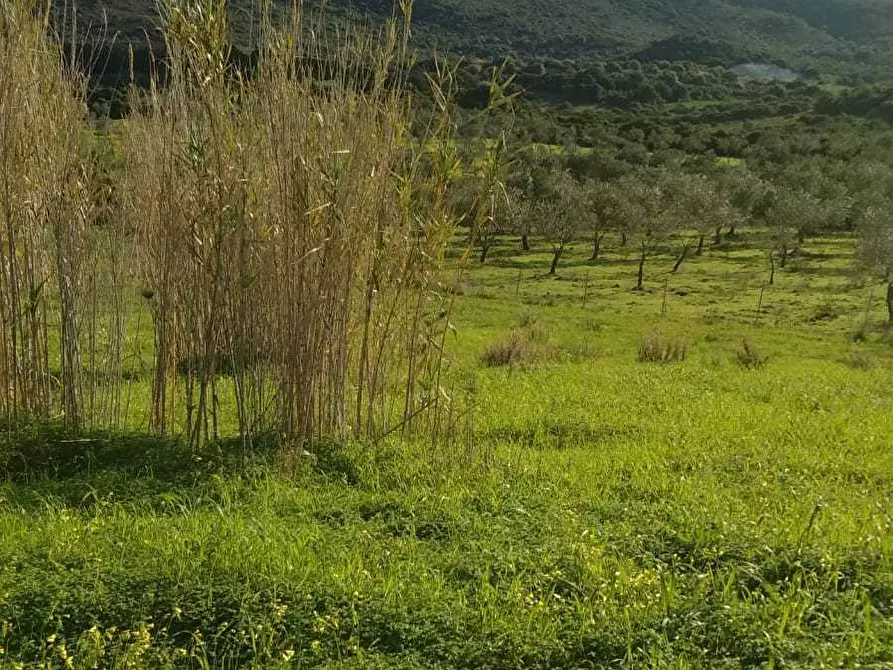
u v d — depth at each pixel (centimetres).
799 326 3000
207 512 627
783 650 440
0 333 796
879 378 1675
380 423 875
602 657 449
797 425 1061
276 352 802
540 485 735
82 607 466
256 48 819
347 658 439
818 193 5850
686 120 10406
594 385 1341
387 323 833
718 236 5616
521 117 7250
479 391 1189
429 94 907
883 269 3838
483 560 551
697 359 1917
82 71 856
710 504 688
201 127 775
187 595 477
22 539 552
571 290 3912
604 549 576
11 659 426
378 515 634
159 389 819
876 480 829
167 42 798
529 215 5175
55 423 803
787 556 559
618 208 5131
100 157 866
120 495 660
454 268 1019
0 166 782
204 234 771
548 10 16825
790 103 10906
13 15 791
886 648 439
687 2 19500
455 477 736
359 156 796
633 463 834
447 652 448
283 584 493
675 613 484
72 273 800
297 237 780
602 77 11250
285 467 730
